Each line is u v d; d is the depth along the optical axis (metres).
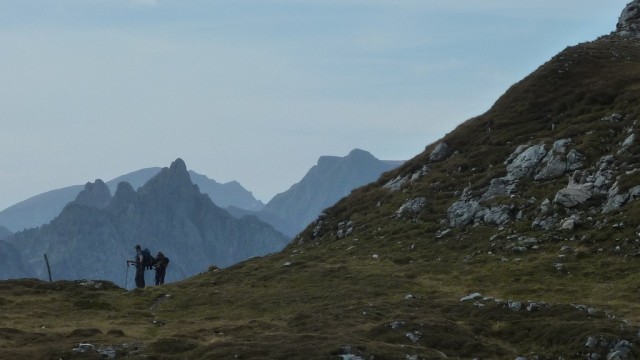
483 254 61.34
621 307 45.66
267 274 66.69
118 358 39.41
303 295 56.84
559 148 73.75
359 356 36.66
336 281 59.97
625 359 36.69
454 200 75.12
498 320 44.41
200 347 40.06
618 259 54.38
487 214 68.62
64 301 59.97
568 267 54.66
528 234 62.62
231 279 68.12
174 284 69.19
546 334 40.53
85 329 46.97
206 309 56.69
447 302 49.22
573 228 60.97
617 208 61.44
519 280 53.91
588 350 37.78
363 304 50.47
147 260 73.31
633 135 70.00
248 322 48.94
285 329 45.38
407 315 45.19
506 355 39.34
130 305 59.94
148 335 46.72
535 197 68.31
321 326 44.75
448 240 66.88
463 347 40.34
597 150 71.81
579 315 42.69
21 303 58.59
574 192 64.94
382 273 60.62
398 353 37.44
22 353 40.38
